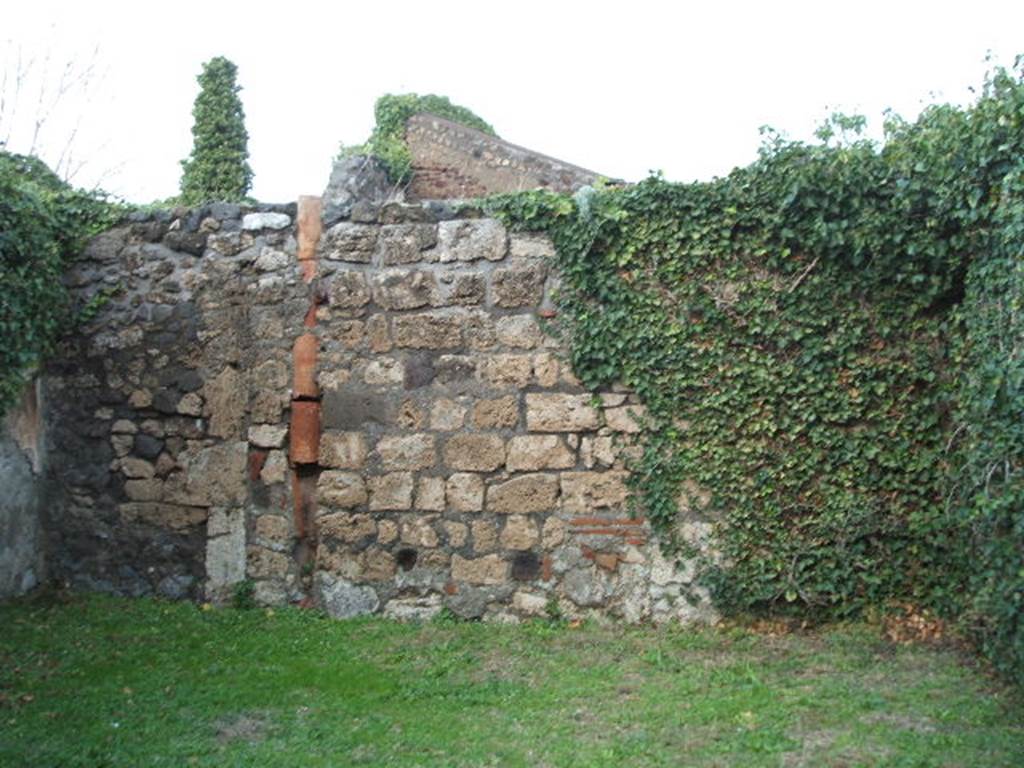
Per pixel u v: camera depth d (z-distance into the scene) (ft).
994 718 15.74
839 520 20.79
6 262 21.33
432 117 52.85
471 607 22.22
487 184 50.65
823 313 20.86
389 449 22.66
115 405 24.20
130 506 24.08
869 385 20.74
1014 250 16.43
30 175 28.37
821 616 21.06
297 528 23.25
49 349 23.65
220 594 23.49
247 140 59.00
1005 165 17.16
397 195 40.24
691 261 21.29
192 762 14.44
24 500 23.72
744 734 15.31
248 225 23.53
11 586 23.22
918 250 19.77
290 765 14.39
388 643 20.62
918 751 14.42
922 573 20.66
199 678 18.31
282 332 23.31
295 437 23.09
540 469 22.06
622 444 21.74
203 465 23.68
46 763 14.26
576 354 21.71
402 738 15.47
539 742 15.24
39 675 18.29
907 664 18.63
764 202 20.95
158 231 24.00
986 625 17.93
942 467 20.40
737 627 21.17
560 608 21.88
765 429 21.07
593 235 21.50
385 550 22.61
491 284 22.31
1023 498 15.42
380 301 22.79
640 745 14.97
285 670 18.80
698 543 21.45
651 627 21.52
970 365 19.24
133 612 22.62
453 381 22.44
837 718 15.92
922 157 19.54
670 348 21.39
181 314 23.84
